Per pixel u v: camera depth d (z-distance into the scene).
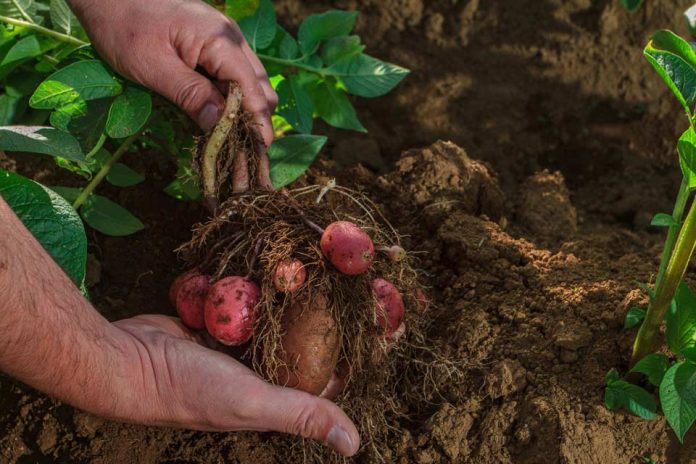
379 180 1.15
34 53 1.08
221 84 1.01
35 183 0.91
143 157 1.14
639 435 0.95
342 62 1.13
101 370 0.86
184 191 1.10
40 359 0.83
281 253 0.92
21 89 1.11
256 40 1.11
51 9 1.09
